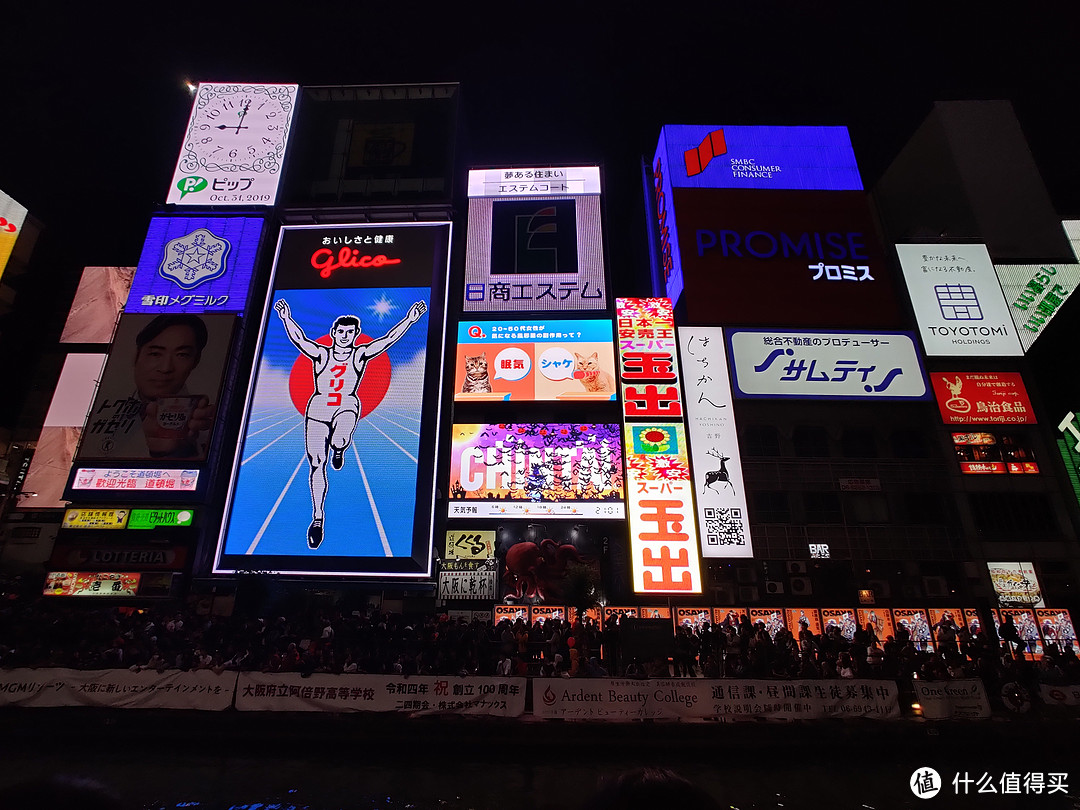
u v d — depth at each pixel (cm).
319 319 3831
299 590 3269
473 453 3559
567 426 3616
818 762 1836
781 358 3850
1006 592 3275
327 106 4706
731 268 4197
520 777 1706
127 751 1833
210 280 3919
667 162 4694
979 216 4362
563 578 3294
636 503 3431
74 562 3200
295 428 3553
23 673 1938
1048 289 4175
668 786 282
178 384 3572
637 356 3822
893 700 1984
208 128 4447
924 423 3703
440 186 4381
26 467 4103
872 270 4203
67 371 4222
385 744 1866
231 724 1889
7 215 4722
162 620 2709
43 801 260
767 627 3186
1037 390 3769
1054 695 2056
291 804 1511
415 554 3294
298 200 4350
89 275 4556
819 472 3550
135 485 3356
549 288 4091
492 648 2602
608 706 1939
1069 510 3466
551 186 4450
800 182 4541
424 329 3791
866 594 3259
